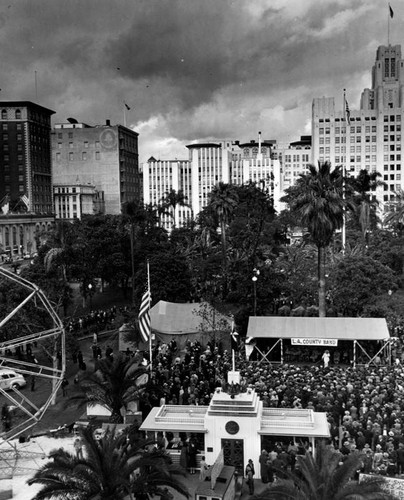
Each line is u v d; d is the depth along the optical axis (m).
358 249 88.94
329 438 31.44
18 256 161.00
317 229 57.88
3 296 53.41
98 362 35.94
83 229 92.88
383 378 40.50
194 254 101.38
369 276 63.00
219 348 52.78
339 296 62.94
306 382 40.44
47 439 36.38
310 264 78.69
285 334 50.50
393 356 50.03
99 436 33.44
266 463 29.41
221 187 93.88
